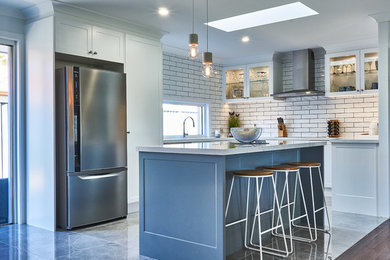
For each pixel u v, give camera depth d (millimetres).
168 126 6504
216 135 7156
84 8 4188
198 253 2973
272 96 6820
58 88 4094
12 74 4383
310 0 4043
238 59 7246
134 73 4855
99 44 4441
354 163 4816
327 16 4621
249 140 3686
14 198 4438
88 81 4141
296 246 3449
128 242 3635
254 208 3625
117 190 4488
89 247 3473
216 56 7086
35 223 4301
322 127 6656
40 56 4180
